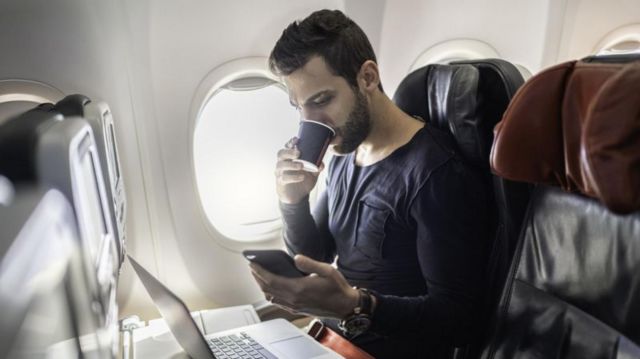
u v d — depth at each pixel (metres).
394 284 1.26
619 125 0.58
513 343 0.98
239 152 1.81
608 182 0.59
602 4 2.16
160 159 1.67
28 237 0.43
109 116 1.22
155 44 1.55
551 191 0.96
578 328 0.86
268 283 1.02
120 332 1.21
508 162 0.82
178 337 1.09
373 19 1.78
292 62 1.15
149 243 1.76
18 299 0.38
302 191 1.37
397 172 1.19
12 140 0.60
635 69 0.58
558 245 0.93
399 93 1.35
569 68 0.76
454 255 1.12
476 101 1.07
